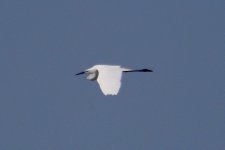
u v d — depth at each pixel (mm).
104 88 34094
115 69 35031
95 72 36812
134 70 36375
